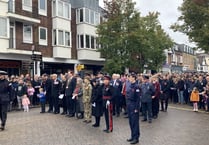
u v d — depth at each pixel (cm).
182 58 7981
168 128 1204
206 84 1892
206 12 2123
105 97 1127
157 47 3281
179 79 2248
